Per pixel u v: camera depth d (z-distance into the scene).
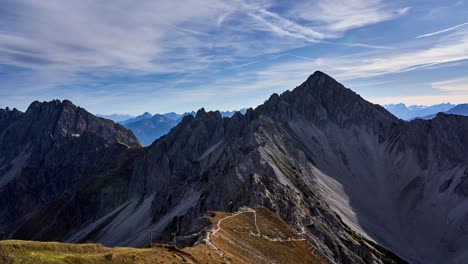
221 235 78.75
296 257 88.69
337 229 157.25
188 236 80.62
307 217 141.88
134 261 48.34
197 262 56.03
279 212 129.12
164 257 52.84
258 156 184.62
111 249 53.12
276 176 171.00
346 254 131.62
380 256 155.88
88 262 44.41
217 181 185.25
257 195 133.62
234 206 141.62
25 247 44.56
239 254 71.19
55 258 43.25
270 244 90.62
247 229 93.94
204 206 169.75
